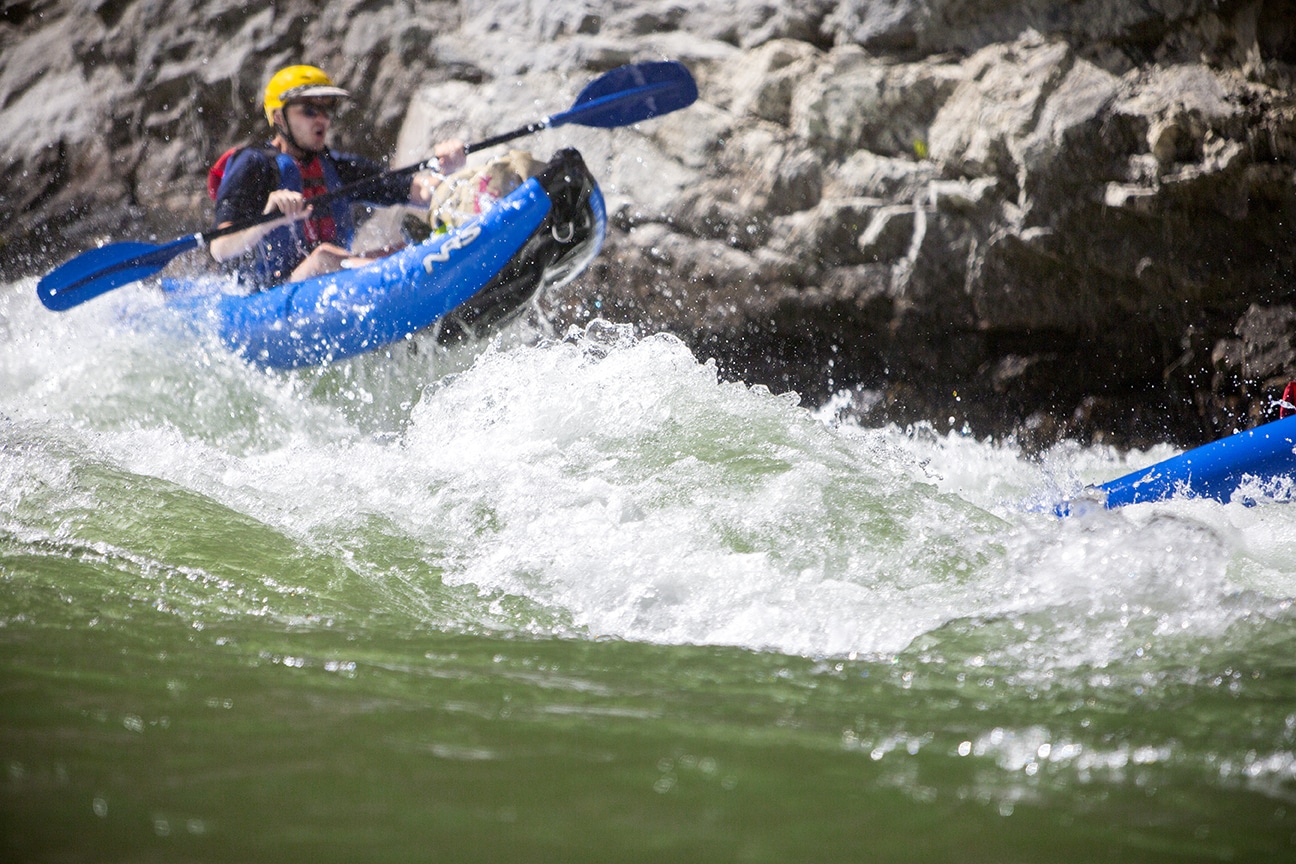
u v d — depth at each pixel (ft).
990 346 78.02
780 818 16.65
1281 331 71.46
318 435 51.49
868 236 77.56
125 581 30.22
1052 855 15.69
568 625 29.04
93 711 19.83
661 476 37.04
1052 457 73.87
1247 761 19.11
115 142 97.76
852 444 41.11
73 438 41.19
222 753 18.16
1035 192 73.67
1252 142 69.46
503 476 38.24
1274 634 25.71
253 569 31.86
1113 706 21.84
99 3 99.25
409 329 53.06
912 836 16.17
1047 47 74.28
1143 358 75.66
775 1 82.64
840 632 27.22
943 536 32.81
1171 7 71.67
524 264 53.78
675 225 82.07
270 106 63.67
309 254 62.69
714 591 30.12
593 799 17.06
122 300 56.49
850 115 78.38
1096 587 28.53
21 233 97.19
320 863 14.66
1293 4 68.64
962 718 21.24
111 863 14.28
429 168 60.59
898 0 78.18
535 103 86.99
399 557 33.32
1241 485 40.96
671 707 21.72
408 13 92.99
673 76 63.62
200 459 41.57
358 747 18.75
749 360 82.17
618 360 43.65
